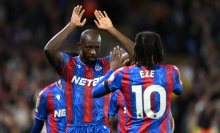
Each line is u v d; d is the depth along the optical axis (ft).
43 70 142.31
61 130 61.00
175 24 160.86
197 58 150.92
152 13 165.78
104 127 52.85
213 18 160.66
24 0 167.22
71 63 52.47
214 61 146.72
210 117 107.34
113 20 166.40
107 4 164.76
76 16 51.93
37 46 156.46
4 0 166.81
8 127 96.37
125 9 170.19
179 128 127.44
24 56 150.30
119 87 46.80
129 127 46.39
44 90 61.82
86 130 52.31
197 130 108.78
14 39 158.81
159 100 46.03
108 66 53.83
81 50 52.60
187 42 158.61
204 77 137.90
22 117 111.04
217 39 157.07
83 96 52.47
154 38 46.83
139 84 46.26
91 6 159.74
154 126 45.73
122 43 52.47
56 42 50.31
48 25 161.48
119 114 54.49
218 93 110.11
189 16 161.27
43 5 165.89
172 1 165.27
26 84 132.77
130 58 52.37
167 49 159.02
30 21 162.81
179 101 129.08
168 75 46.78
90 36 50.44
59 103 60.90
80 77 52.54
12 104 114.21
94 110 52.65
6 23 163.63
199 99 124.67
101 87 47.19
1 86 128.26
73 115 52.49
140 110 45.98
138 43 46.83
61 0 165.37
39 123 62.44
